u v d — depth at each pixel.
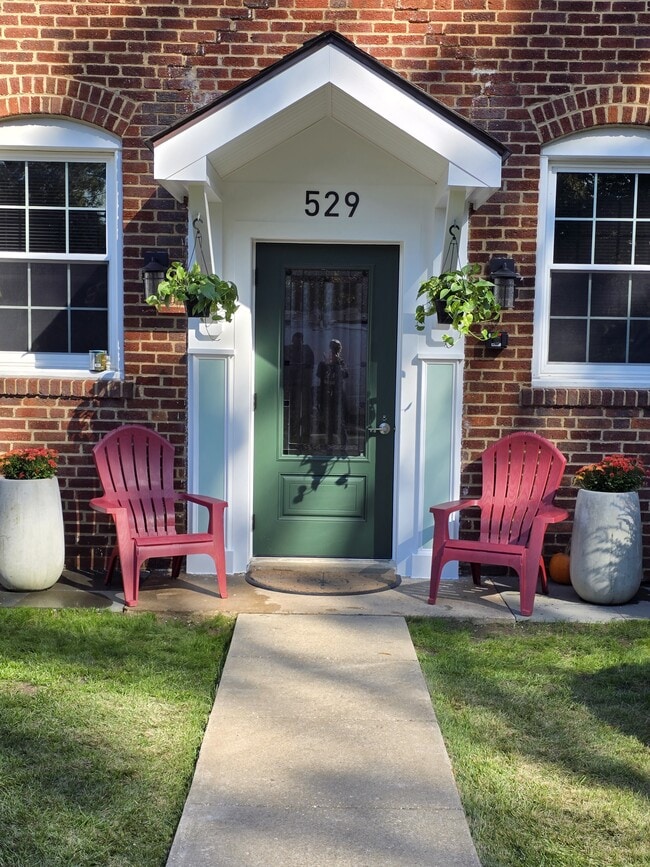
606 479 5.71
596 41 6.02
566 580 6.16
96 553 6.29
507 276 5.82
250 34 6.02
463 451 6.25
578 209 6.27
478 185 5.31
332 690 4.28
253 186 6.13
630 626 5.31
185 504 6.27
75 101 6.02
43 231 6.25
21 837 3.06
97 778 3.45
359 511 6.45
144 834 3.11
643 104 6.04
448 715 4.04
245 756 3.63
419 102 5.25
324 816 3.20
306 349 6.43
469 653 4.81
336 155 6.11
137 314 6.17
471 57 6.04
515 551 5.48
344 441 6.46
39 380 6.14
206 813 3.21
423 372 6.13
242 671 4.49
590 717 4.06
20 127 6.11
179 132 5.23
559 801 3.37
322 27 6.04
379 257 6.34
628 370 6.32
